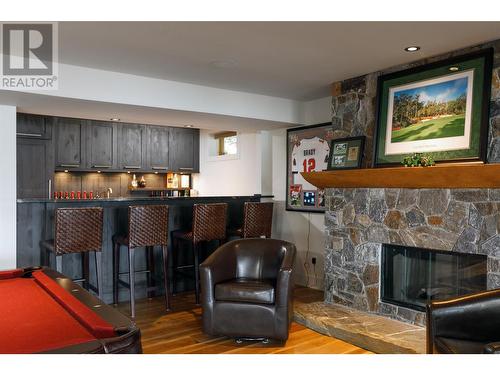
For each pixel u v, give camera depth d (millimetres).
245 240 4367
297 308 4566
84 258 4789
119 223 5102
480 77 3539
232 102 5242
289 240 6258
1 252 4359
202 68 4281
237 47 3660
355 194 4543
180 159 8000
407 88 4094
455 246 3639
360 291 4480
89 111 4930
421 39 3473
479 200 3473
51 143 6457
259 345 3732
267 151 6746
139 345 1486
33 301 2115
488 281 3430
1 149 4418
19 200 4453
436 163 3779
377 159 4316
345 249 4648
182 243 5598
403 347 3381
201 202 5656
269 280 4082
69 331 1635
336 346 3723
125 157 7359
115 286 4945
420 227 3912
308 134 5887
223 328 3744
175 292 5523
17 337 1568
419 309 3973
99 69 4297
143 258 5277
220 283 3877
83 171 7117
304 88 5148
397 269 4242
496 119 3455
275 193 6520
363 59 4027
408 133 4055
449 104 3740
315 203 5809
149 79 4613
